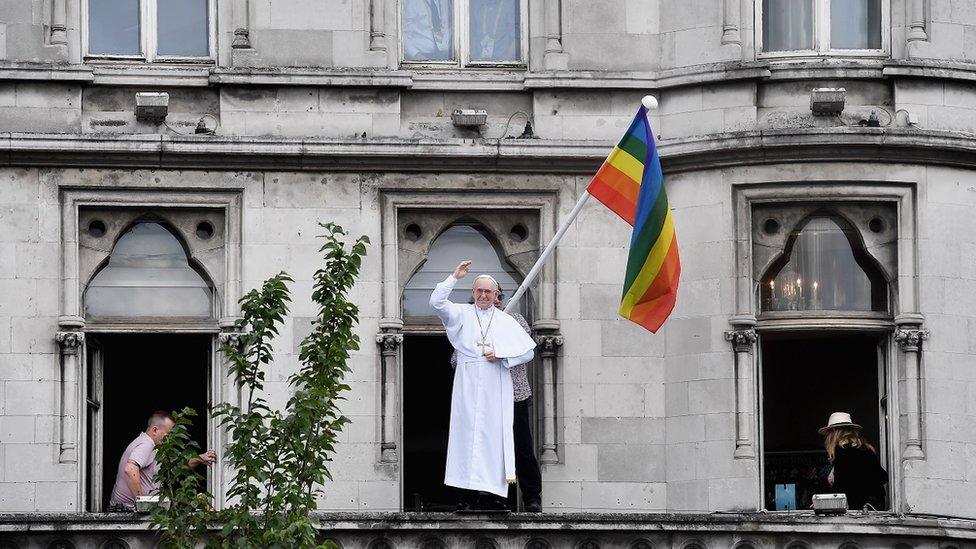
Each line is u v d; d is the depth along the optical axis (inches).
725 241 1609.3
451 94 1632.6
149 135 1604.3
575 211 1550.2
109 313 1609.3
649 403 1611.7
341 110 1622.8
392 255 1614.2
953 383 1604.3
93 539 1520.7
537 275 1620.3
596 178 1547.7
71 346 1589.6
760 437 1603.1
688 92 1626.5
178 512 1449.3
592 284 1620.3
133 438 1772.9
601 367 1614.2
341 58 1625.2
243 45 1620.3
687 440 1603.1
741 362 1601.9
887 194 1610.5
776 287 1616.6
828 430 1598.2
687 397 1605.6
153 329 1608.0
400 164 1617.9
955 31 1630.2
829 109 1609.3
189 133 1612.9
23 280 1592.0
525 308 1627.7
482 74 1632.6
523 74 1633.9
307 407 1454.2
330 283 1480.1
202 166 1609.3
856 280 1616.6
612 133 1628.9
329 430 1461.6
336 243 1491.1
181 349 1770.4
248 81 1615.4
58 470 1581.0
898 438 1600.6
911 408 1599.4
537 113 1630.2
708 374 1603.1
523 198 1625.2
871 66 1620.3
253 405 1475.1
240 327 1491.1
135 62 1624.0
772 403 1784.0
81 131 1606.8
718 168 1615.4
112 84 1614.2
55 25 1611.7
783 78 1620.3
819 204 1611.7
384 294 1610.5
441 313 1531.7
